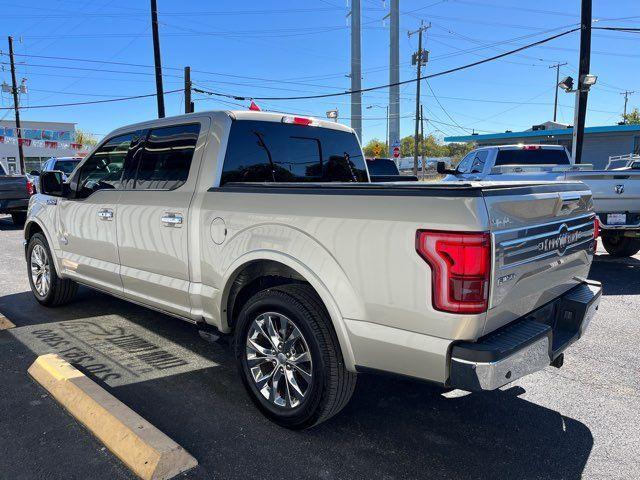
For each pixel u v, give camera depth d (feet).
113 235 14.79
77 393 11.25
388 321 8.87
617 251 30.53
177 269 12.78
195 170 12.66
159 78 79.41
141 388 12.53
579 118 55.01
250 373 11.16
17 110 126.62
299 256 9.96
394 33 113.19
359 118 114.73
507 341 8.57
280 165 13.99
